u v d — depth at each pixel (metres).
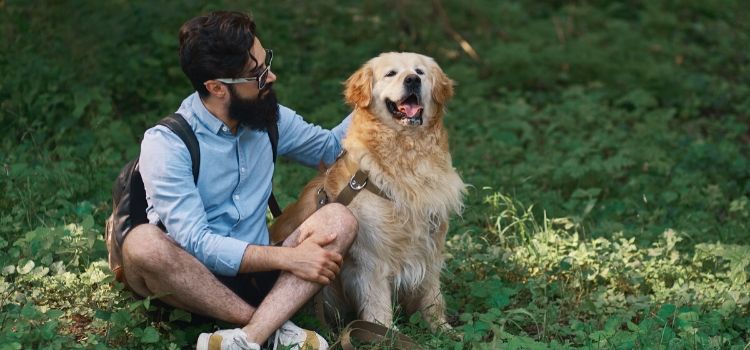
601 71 8.48
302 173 5.79
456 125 7.05
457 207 4.09
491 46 8.87
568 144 6.76
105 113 6.24
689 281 4.48
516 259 4.62
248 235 3.62
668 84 8.31
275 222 4.16
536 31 9.35
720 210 5.84
